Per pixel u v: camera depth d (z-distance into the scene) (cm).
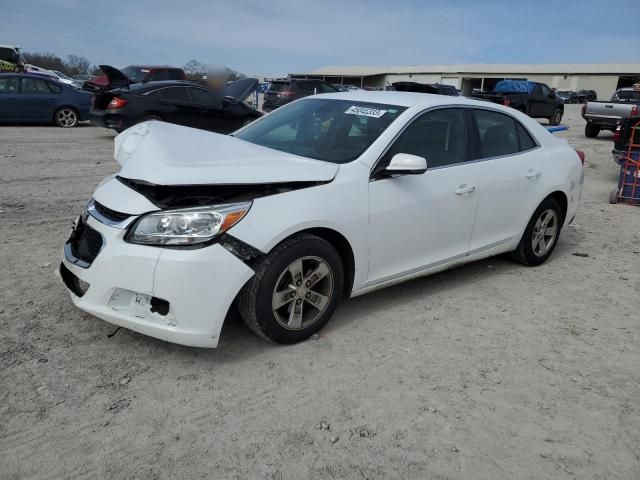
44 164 963
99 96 1308
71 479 238
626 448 276
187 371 322
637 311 441
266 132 446
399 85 1605
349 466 255
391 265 396
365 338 372
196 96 1323
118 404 289
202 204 312
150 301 311
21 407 282
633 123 829
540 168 505
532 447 273
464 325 401
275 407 294
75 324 367
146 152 344
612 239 648
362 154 379
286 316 349
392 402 304
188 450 260
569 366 351
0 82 1498
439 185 413
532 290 475
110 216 323
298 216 331
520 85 2245
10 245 517
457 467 257
